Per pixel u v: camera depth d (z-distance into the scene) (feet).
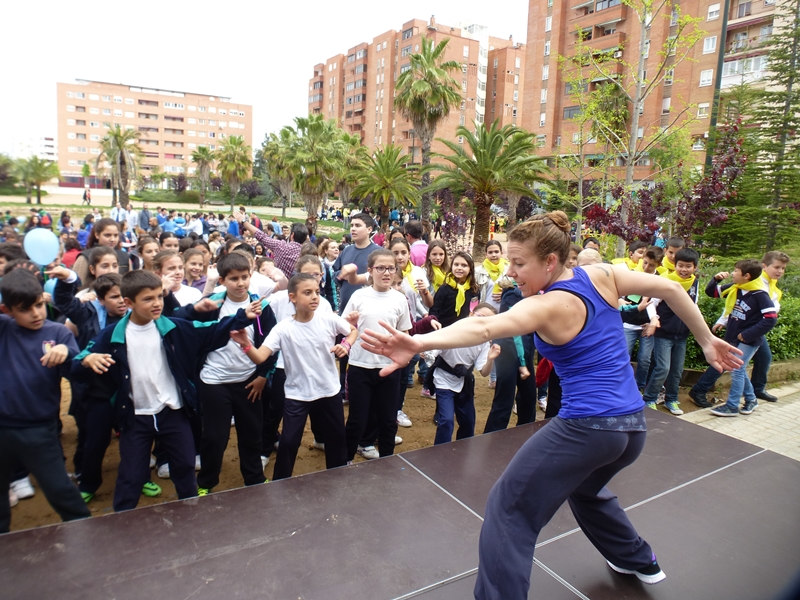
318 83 329.72
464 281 18.11
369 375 15.10
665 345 20.97
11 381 10.25
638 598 8.39
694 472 12.70
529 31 160.66
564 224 7.35
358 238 21.09
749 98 52.44
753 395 21.86
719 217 36.09
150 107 357.61
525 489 6.99
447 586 8.50
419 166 104.88
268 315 14.60
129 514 9.91
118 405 11.31
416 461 12.67
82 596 7.78
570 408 7.11
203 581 8.23
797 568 9.30
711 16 113.19
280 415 16.07
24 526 12.86
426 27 230.68
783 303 28.84
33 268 14.20
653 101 122.21
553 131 153.69
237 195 252.01
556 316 6.85
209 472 13.26
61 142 337.31
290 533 9.59
